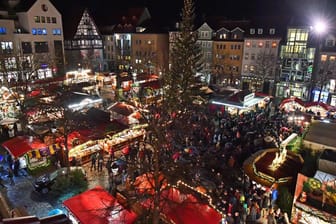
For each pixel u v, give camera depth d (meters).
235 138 23.69
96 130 23.67
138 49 61.62
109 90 41.81
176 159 18.64
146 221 13.85
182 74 28.94
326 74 38.94
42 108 24.50
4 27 44.66
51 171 20.81
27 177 19.91
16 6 49.06
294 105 30.67
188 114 21.42
